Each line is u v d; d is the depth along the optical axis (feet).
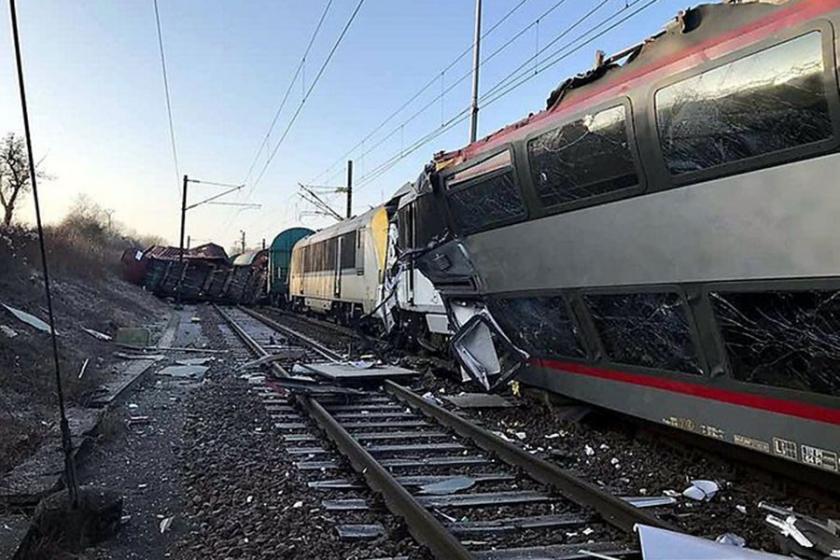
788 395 16.66
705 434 19.35
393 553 14.93
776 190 15.16
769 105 14.98
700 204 17.13
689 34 17.51
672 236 18.28
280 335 73.87
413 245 36.52
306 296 99.30
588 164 20.62
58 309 56.03
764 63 15.01
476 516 17.57
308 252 99.86
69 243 92.32
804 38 14.10
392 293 52.85
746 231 16.10
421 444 25.57
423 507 16.48
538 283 24.80
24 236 65.98
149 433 27.81
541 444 25.72
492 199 26.04
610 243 20.54
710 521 17.12
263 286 148.97
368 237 63.41
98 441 24.57
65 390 29.78
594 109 19.93
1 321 39.70
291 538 15.69
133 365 44.39
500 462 22.74
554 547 15.06
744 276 16.47
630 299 20.59
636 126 18.49
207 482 20.48
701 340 18.52
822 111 13.91
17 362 31.27
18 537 14.48
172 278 141.59
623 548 15.07
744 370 17.69
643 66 18.86
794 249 15.06
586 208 21.18
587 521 16.85
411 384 39.70
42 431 23.36
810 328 15.44
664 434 24.16
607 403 23.81
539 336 26.68
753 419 17.72
